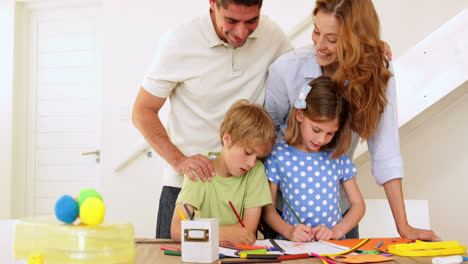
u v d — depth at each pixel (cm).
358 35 123
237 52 143
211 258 87
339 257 93
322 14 125
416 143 268
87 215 71
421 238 120
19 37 370
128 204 308
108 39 322
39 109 371
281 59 143
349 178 146
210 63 143
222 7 122
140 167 307
